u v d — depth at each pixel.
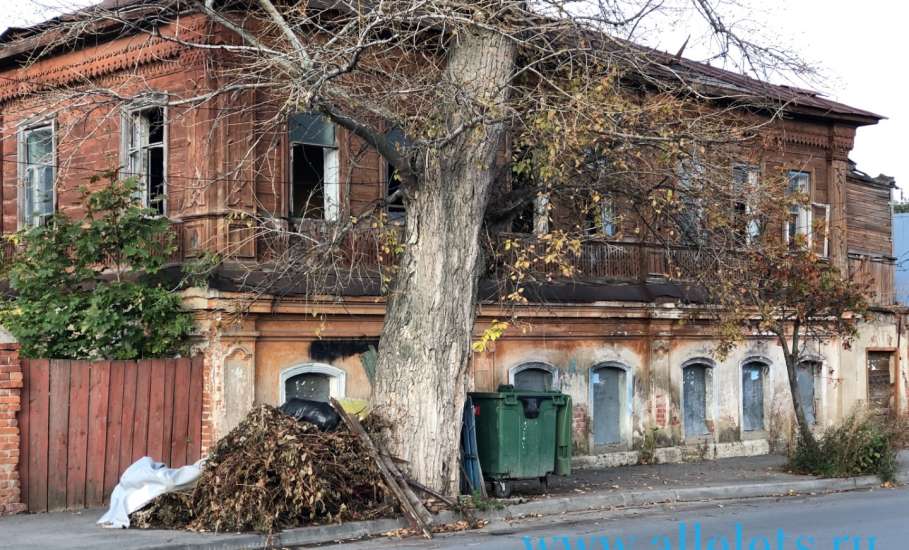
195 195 17.53
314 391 18.14
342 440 14.39
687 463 22.70
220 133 17.36
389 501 14.59
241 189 17.48
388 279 16.16
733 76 21.47
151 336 16.81
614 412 22.44
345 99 14.80
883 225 29.33
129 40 18.53
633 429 22.52
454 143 15.16
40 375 15.10
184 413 16.53
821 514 15.84
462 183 15.32
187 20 17.41
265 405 14.14
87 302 16.59
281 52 15.11
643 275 22.66
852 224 28.11
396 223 18.39
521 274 15.65
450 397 15.32
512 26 15.33
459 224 15.35
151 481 13.82
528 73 16.62
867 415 22.47
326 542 13.52
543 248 20.36
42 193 20.22
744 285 19.22
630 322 22.45
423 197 15.30
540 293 20.50
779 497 18.69
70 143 18.36
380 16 14.13
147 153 18.81
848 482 20.12
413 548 12.86
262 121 17.17
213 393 16.69
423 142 14.51
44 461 15.07
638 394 22.64
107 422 15.71
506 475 16.73
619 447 22.34
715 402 24.03
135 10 16.41
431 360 15.19
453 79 15.38
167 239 17.31
